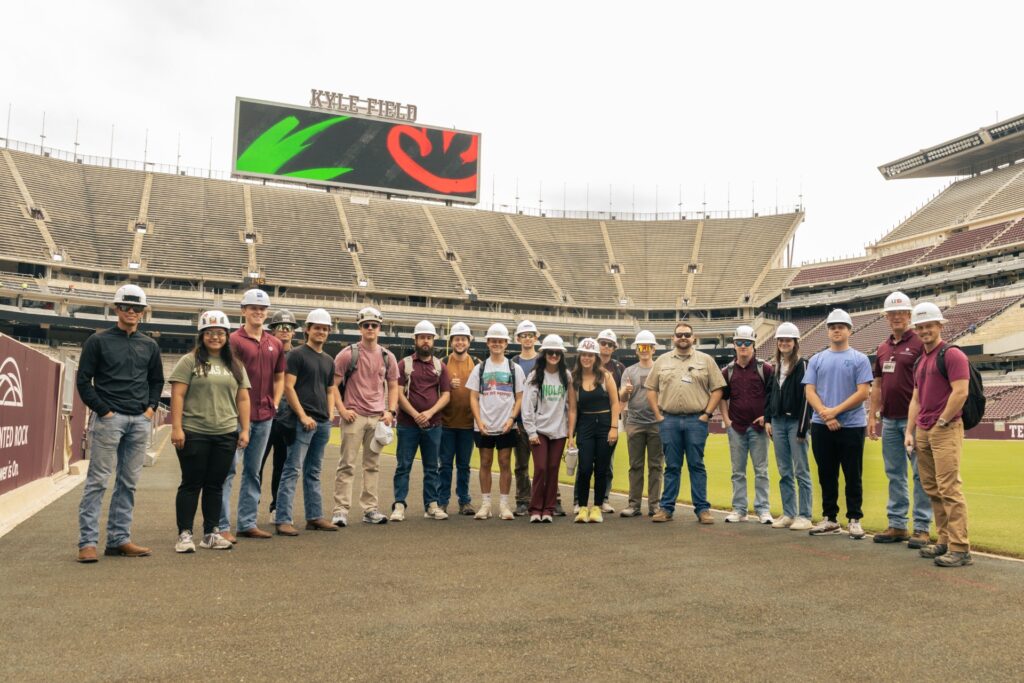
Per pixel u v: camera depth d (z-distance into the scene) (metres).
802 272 63.59
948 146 64.69
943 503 5.98
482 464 8.35
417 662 3.44
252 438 6.92
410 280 58.66
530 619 4.15
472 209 70.31
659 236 70.56
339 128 58.88
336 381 7.68
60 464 12.09
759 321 60.81
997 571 5.58
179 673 3.26
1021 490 12.34
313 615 4.18
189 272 51.88
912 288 55.50
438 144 61.75
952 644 3.80
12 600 4.45
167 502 9.25
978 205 57.50
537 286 63.09
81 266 48.94
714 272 66.12
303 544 6.50
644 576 5.27
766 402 7.98
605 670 3.37
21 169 53.72
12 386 8.38
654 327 62.00
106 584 4.88
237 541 6.65
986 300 48.72
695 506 8.11
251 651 3.56
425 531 7.30
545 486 8.04
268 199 61.97
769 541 6.84
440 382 8.34
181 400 6.14
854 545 6.71
